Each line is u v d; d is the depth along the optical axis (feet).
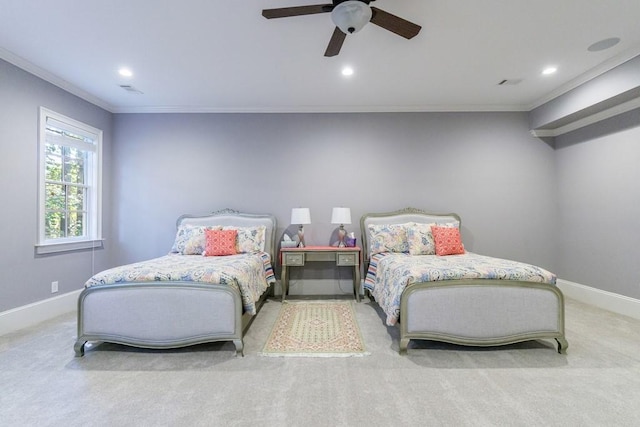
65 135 12.32
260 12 7.83
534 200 14.61
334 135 14.67
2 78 9.67
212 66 10.67
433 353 8.13
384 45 9.35
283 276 13.29
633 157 11.02
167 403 5.93
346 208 13.69
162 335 8.01
